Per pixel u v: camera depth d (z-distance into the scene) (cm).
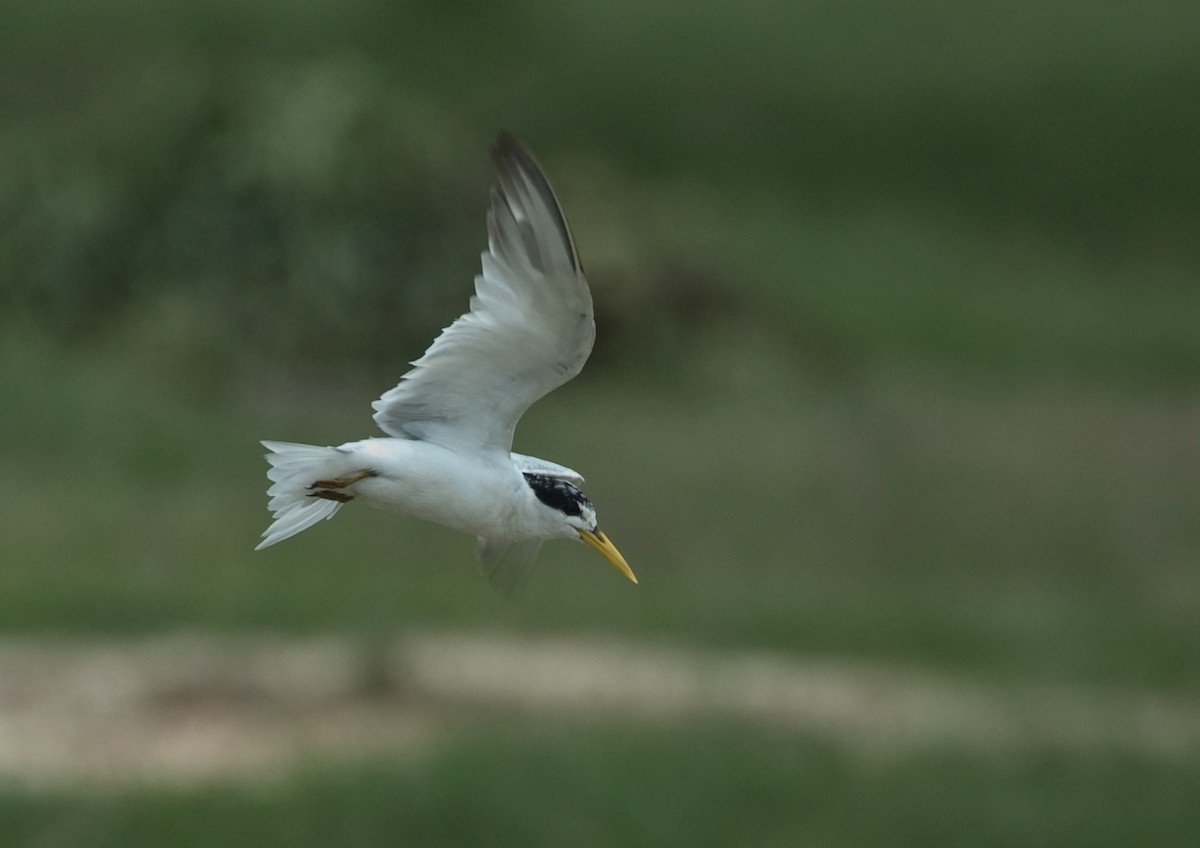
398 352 2244
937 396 2412
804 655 1464
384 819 1052
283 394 2130
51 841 1020
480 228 2359
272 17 3819
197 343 2150
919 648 1488
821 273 2995
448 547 1695
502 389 666
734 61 3828
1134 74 3825
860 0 4131
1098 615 1594
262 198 2256
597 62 3778
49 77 3384
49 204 2316
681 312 2517
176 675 1322
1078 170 3538
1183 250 3312
